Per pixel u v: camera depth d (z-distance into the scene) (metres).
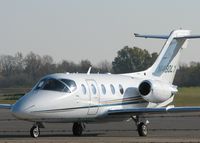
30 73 167.75
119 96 61.38
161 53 67.44
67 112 55.53
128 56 182.25
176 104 119.88
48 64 169.00
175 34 68.06
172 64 68.19
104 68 171.25
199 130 65.00
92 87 58.56
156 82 62.91
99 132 63.72
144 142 45.94
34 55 170.00
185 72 154.12
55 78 56.19
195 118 89.00
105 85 60.31
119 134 60.59
